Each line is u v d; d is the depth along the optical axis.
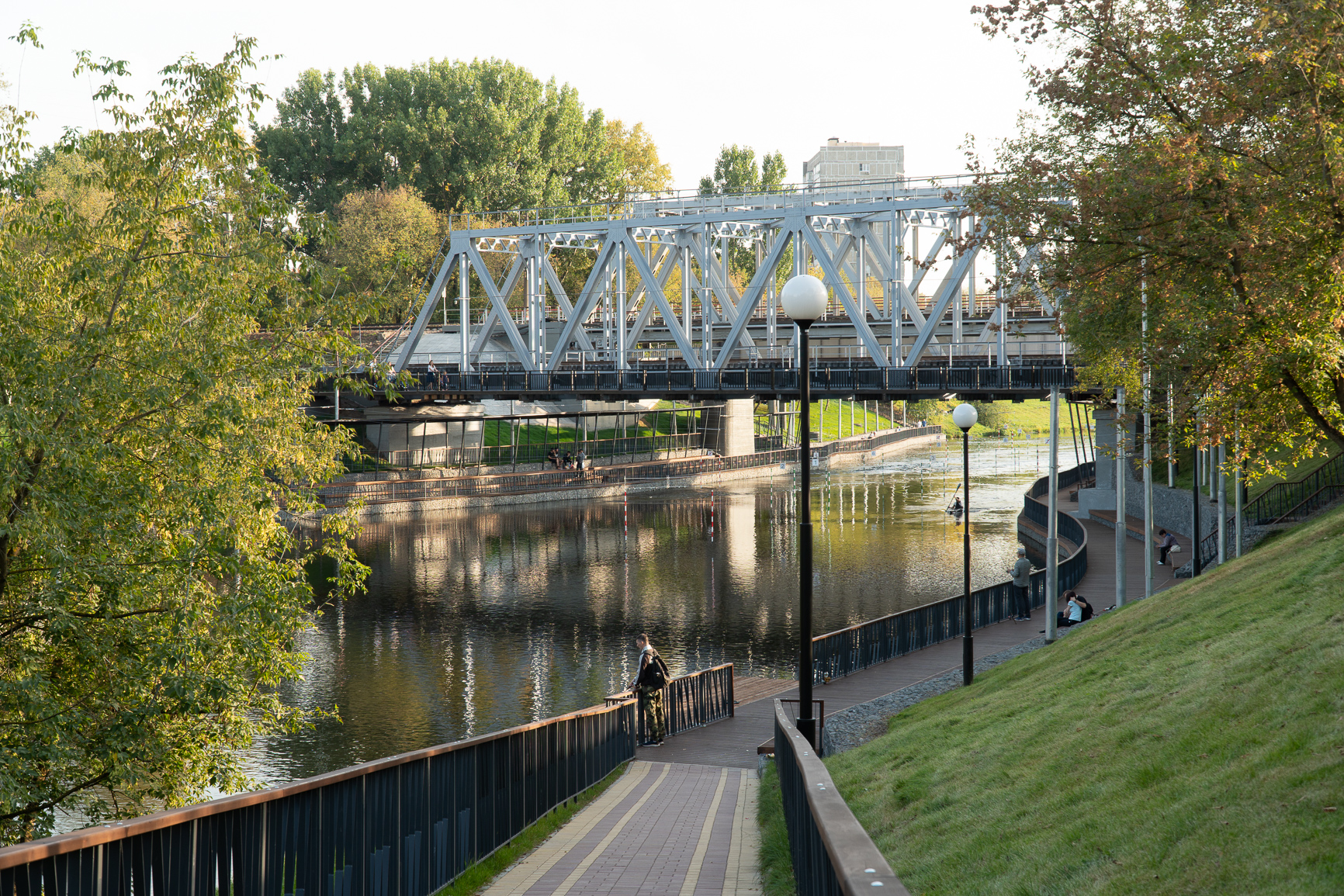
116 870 4.88
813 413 118.81
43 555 13.72
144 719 14.41
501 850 10.20
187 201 15.39
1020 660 20.38
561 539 56.00
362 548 52.88
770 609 37.34
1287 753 7.20
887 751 13.65
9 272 14.52
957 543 52.59
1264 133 16.64
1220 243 15.78
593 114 103.25
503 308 59.00
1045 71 18.41
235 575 15.59
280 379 16.22
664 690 19.31
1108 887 6.32
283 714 17.75
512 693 26.89
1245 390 18.33
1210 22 16.84
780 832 9.47
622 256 54.66
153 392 14.26
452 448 77.19
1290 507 35.06
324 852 6.86
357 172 96.06
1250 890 5.57
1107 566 38.59
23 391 13.05
